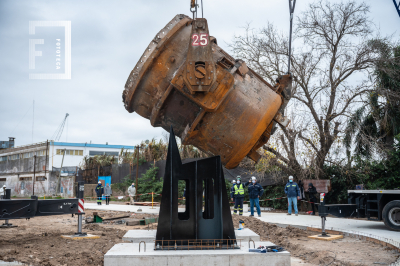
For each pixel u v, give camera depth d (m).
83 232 10.60
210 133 7.39
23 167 59.88
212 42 7.45
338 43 18.14
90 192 36.84
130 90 7.29
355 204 11.89
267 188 21.70
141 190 28.78
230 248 6.15
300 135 17.22
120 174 34.66
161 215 6.31
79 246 8.29
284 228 11.62
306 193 18.98
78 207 9.69
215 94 6.57
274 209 20.83
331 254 7.53
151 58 6.92
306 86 18.31
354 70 17.66
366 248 8.34
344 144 17.72
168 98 7.15
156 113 7.21
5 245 8.26
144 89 7.30
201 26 6.18
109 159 40.06
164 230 6.28
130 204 26.83
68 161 58.00
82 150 59.78
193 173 6.50
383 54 17.56
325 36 17.78
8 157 66.56
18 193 58.47
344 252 7.86
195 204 6.41
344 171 18.31
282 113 8.42
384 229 10.98
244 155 7.59
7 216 8.42
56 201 9.29
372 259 7.07
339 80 17.98
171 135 6.55
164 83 7.07
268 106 7.37
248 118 7.25
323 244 9.02
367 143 16.98
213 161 6.55
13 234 10.51
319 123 17.91
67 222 15.44
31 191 53.94
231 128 7.29
